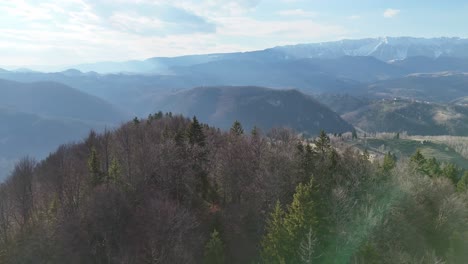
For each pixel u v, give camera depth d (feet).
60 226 213.46
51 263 201.05
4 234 232.32
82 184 250.78
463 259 199.31
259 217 230.27
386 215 201.87
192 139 270.67
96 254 205.57
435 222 217.36
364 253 164.55
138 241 205.98
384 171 255.09
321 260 179.73
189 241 204.85
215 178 270.26
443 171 318.86
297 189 188.75
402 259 176.86
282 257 172.04
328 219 194.39
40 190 271.69
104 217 209.26
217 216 236.63
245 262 206.90
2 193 252.42
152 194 234.58
